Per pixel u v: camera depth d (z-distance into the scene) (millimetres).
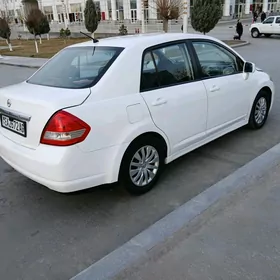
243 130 4918
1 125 3176
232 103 4113
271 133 4754
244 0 51562
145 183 3246
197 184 3412
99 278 2139
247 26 35344
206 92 3643
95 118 2684
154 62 3215
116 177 2938
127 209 3031
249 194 3006
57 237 2682
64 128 2553
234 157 4016
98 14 29719
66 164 2596
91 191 3342
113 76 2885
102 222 2857
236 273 2121
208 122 3793
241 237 2457
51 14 58969
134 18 47844
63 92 2797
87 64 3150
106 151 2795
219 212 2770
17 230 2797
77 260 2412
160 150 3305
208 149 4281
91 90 2770
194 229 2574
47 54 20812
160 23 35656
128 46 3102
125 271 2188
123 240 2613
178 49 3479
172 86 3318
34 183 3598
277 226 2561
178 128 3402
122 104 2863
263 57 13703
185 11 17469
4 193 3410
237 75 4184
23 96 2867
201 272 2148
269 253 2281
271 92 4941
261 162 3562
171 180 3514
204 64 3742
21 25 52844
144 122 3016
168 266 2217
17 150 2873
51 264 2381
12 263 2408
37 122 2668
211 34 27141
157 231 2561
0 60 18922
